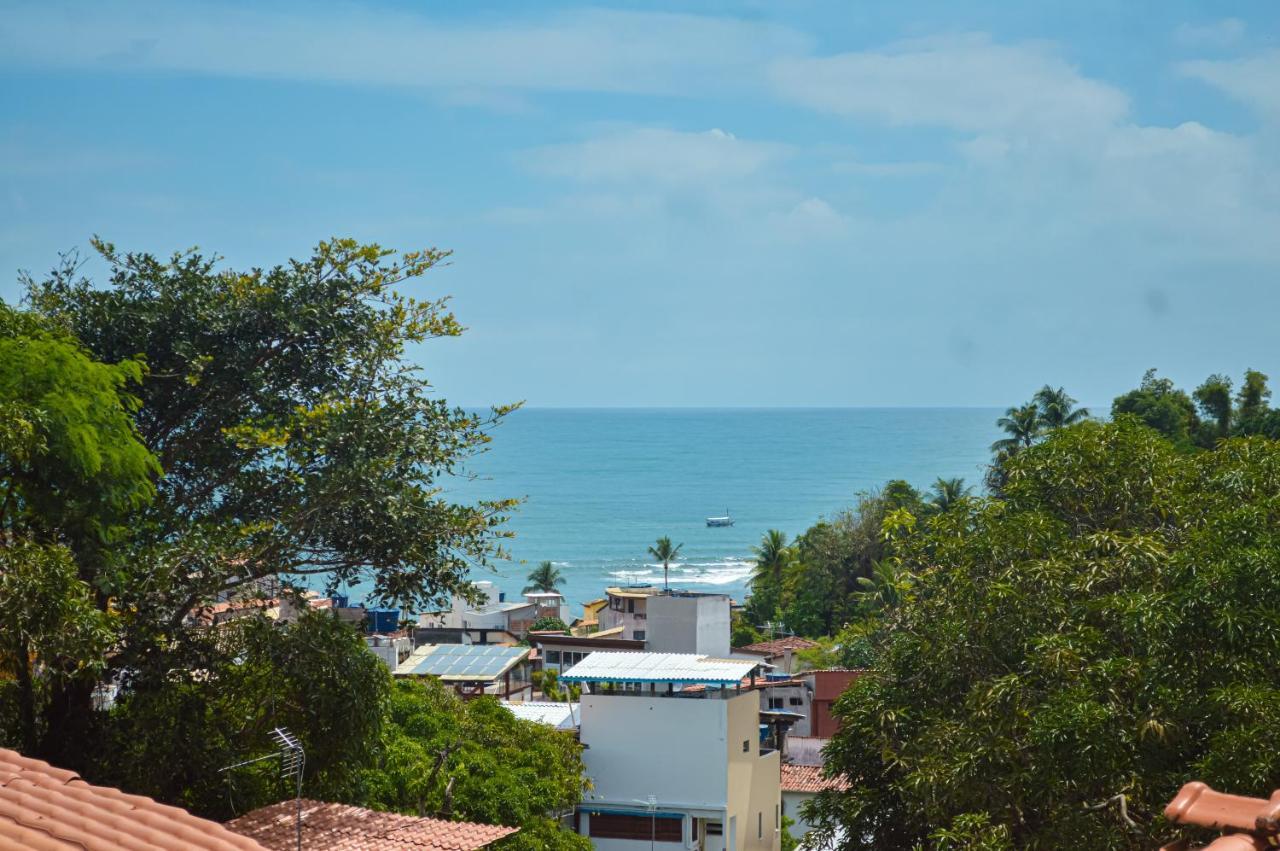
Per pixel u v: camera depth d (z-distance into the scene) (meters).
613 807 40.22
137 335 25.62
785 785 51.91
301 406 26.06
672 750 40.38
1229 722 19.27
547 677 64.62
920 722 25.70
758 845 43.53
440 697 36.38
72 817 12.35
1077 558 23.77
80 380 21.19
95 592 22.47
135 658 22.22
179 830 12.73
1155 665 20.38
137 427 25.98
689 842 39.81
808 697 71.19
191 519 25.66
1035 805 21.92
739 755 41.59
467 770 31.73
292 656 23.67
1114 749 20.06
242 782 23.22
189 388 26.34
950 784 22.38
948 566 26.00
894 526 28.38
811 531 118.44
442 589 26.11
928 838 25.19
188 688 23.28
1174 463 26.17
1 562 18.80
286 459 25.41
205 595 23.16
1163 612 20.50
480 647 57.62
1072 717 20.20
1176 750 20.56
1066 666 21.36
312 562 25.78
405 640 70.00
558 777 35.66
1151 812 20.08
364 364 26.94
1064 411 99.00
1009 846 21.02
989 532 24.94
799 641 95.94
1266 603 19.97
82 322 25.72
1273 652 19.81
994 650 24.09
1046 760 20.67
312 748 24.05
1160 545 23.28
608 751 40.78
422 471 26.41
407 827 20.62
